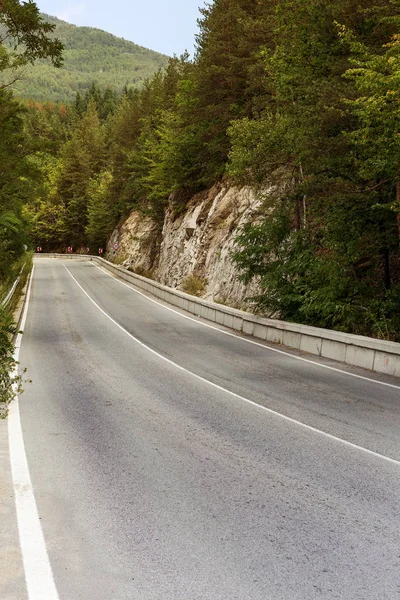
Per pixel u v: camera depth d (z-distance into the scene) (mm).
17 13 16734
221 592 3859
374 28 17734
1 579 3912
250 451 7414
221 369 14438
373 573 4184
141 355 16422
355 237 18703
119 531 4812
